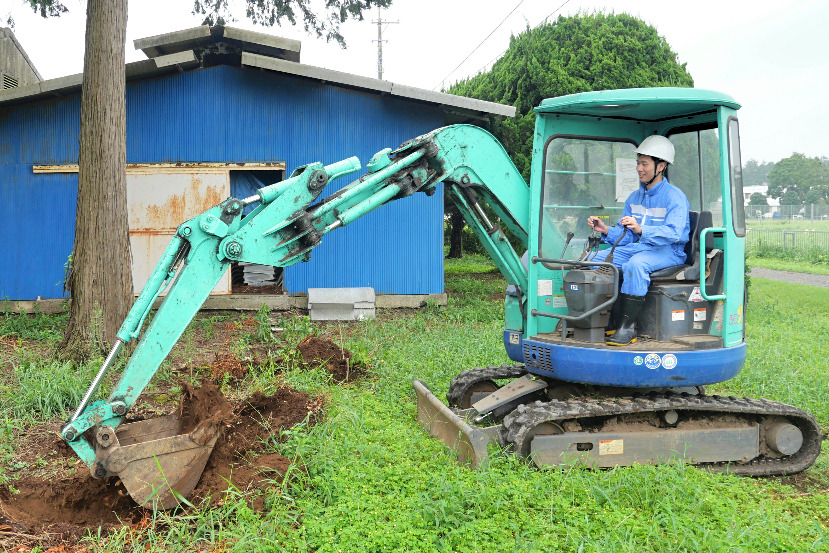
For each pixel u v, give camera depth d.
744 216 5.56
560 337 5.66
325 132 12.84
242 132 12.65
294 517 4.21
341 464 4.96
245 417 6.02
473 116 13.23
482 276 20.06
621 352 5.11
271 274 13.54
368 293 12.30
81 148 8.20
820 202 79.38
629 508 4.50
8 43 17.67
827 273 22.58
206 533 4.04
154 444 4.37
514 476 4.79
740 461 5.49
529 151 16.98
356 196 5.27
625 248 5.57
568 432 5.27
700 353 5.15
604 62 15.98
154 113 12.40
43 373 6.84
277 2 13.00
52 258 12.30
